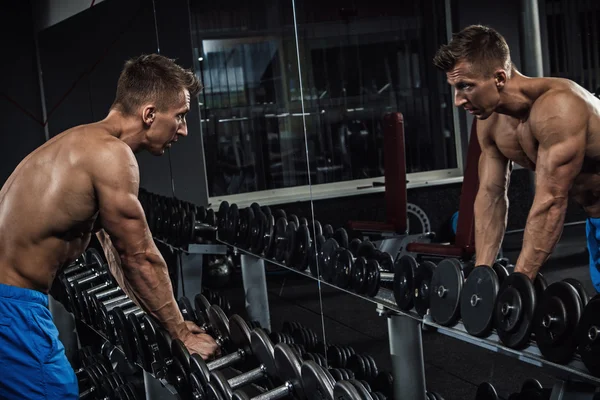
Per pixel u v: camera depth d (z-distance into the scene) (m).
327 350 2.17
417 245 1.69
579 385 1.19
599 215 1.18
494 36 1.30
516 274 1.29
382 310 1.84
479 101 1.34
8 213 1.61
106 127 1.64
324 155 2.05
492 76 1.30
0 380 1.60
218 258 2.89
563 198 1.25
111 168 1.56
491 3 1.33
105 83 4.03
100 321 2.38
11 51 5.52
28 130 5.63
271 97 2.30
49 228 1.59
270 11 2.19
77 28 4.38
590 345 1.12
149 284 1.68
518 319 1.28
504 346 1.35
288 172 2.28
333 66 1.92
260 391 2.00
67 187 1.57
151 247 1.66
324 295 2.16
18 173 1.63
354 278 1.98
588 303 1.12
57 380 1.65
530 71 1.27
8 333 1.58
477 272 1.40
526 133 1.31
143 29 3.28
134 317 1.94
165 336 1.76
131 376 2.76
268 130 2.35
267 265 2.52
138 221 1.61
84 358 2.76
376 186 1.83
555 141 1.24
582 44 1.16
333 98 1.94
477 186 1.47
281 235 2.40
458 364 1.54
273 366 1.69
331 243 2.09
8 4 5.48
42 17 5.23
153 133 1.67
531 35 1.25
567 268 1.26
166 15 2.94
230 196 2.72
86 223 1.64
